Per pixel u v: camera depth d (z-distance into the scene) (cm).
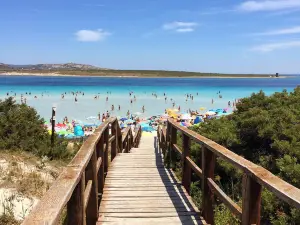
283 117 841
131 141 1524
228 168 740
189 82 12850
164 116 3416
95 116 3753
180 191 601
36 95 5969
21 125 995
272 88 8706
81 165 290
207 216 455
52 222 163
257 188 284
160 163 865
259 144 852
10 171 712
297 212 533
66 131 2378
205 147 450
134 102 5309
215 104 5269
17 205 577
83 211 300
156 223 459
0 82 10644
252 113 891
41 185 686
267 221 595
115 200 552
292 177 638
